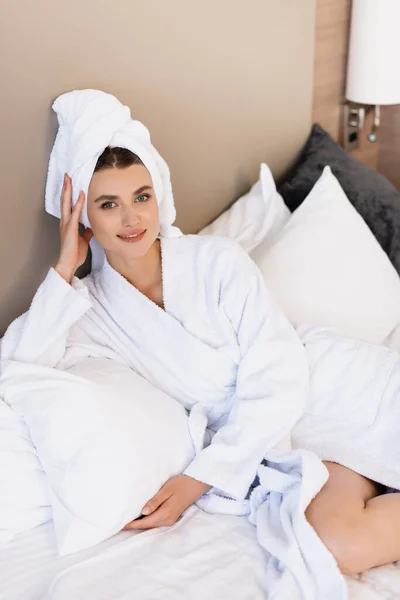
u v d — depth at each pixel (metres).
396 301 1.83
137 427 1.31
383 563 1.24
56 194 1.49
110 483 1.23
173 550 1.22
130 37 1.56
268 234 1.85
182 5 1.65
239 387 1.44
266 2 1.88
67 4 1.41
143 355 1.49
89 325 1.50
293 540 1.19
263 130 2.03
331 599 1.14
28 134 1.43
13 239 1.49
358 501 1.29
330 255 1.77
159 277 1.51
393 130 2.52
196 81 1.76
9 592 1.15
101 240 1.44
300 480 1.28
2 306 1.52
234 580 1.17
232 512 1.34
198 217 1.91
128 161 1.38
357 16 2.11
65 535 1.21
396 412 1.42
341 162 2.06
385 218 1.96
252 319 1.46
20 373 1.33
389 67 2.11
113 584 1.13
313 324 1.62
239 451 1.36
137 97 1.63
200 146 1.84
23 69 1.38
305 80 2.11
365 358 1.49
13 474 1.28
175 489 1.32
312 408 1.48
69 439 1.26
